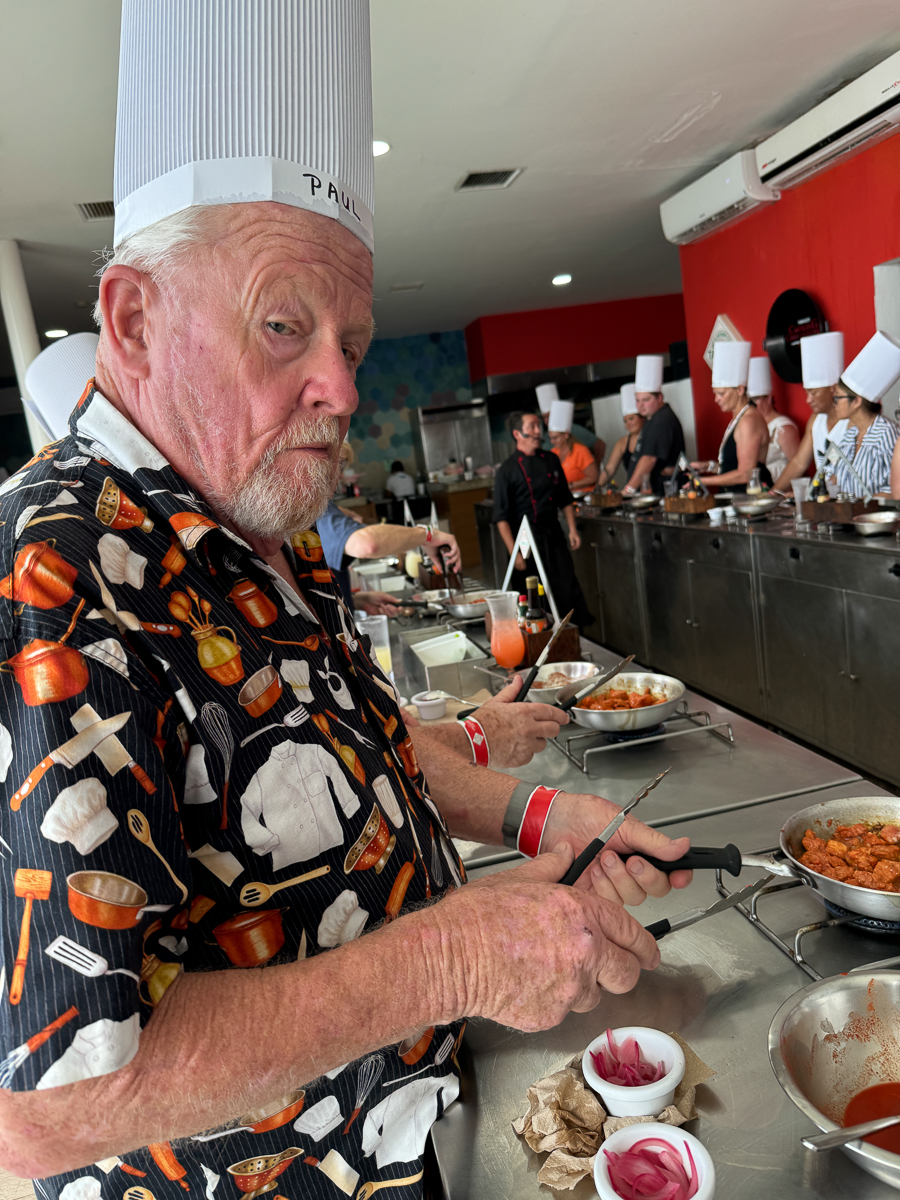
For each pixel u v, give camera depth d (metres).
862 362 3.79
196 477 0.63
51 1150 0.45
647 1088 0.66
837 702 3.30
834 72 4.20
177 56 0.59
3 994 0.44
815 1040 0.70
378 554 2.65
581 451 7.70
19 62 3.04
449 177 4.88
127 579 0.54
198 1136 0.59
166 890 0.48
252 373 0.61
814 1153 0.63
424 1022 0.56
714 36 3.58
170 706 0.53
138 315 0.62
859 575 3.04
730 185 5.21
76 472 0.58
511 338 9.78
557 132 4.41
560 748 1.59
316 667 0.67
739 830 1.15
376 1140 0.68
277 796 0.58
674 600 4.57
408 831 0.71
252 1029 0.50
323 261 0.62
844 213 4.80
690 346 6.63
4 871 0.45
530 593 2.19
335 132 0.64
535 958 0.58
